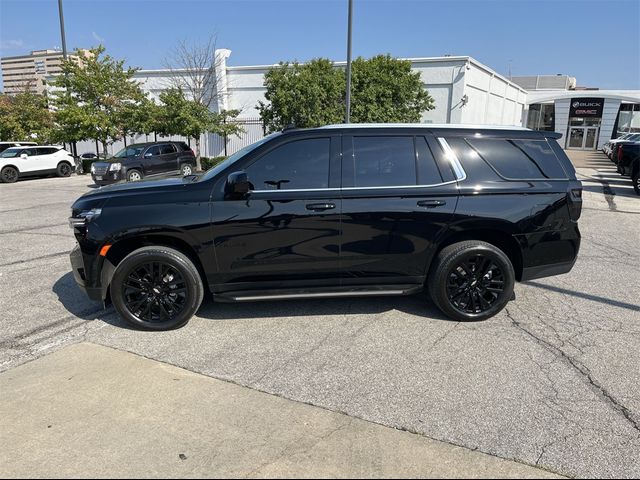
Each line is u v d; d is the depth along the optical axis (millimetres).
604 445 2615
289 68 19734
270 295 4195
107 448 2561
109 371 3416
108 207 3980
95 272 4020
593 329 4180
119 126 23281
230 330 4148
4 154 20016
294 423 2801
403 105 20031
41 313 4578
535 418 2861
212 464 2438
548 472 2408
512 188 4219
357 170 4125
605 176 20375
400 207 4098
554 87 53656
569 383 3264
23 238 7957
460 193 4160
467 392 3148
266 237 4031
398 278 4281
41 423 2777
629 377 3346
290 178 4078
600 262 6398
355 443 2617
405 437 2676
